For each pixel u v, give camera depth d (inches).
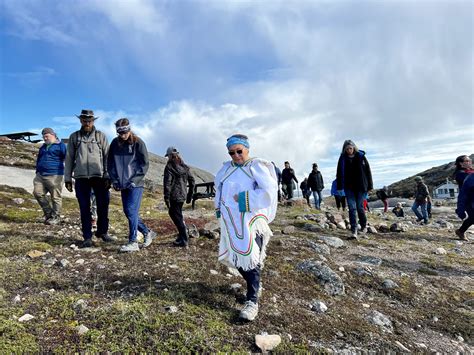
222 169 145.3
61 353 103.7
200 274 176.6
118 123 207.5
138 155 215.8
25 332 112.3
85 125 225.8
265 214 133.9
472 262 259.1
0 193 466.6
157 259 199.2
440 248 286.7
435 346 143.9
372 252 270.1
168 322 122.2
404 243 312.0
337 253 257.9
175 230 308.5
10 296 141.3
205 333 118.6
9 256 198.1
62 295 140.8
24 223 301.1
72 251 213.5
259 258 133.3
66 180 229.1
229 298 150.7
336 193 365.1
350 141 311.9
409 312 173.8
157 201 719.1
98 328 117.3
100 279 163.9
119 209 454.9
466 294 200.1
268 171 133.5
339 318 152.1
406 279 211.8
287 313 144.9
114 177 212.1
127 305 130.7
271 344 117.0
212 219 385.4
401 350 133.0
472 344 150.8
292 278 188.4
